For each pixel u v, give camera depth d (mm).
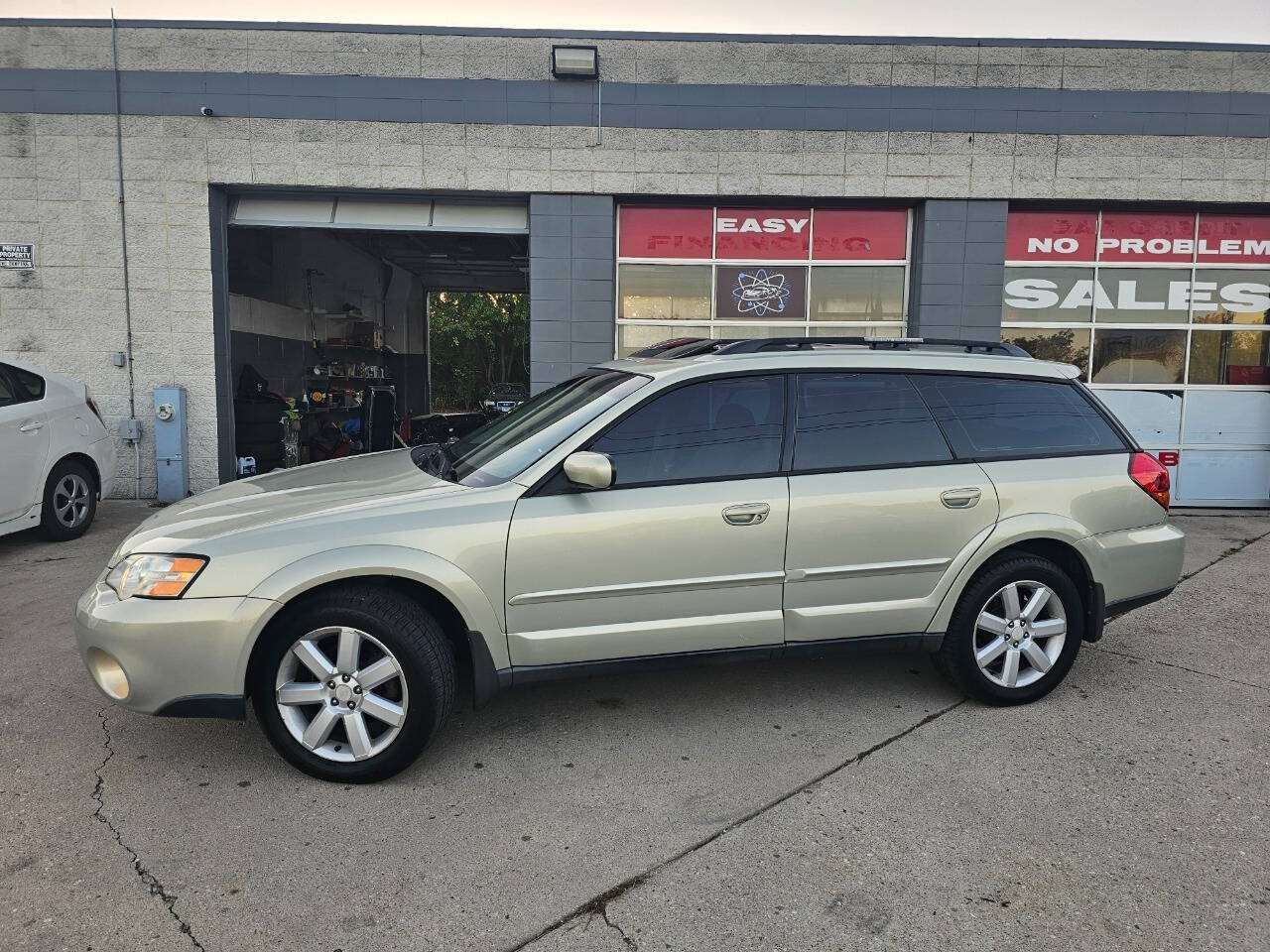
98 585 3307
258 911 2473
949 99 8555
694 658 3549
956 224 8695
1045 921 2447
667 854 2773
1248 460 9172
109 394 8719
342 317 14086
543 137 8508
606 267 8680
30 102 8383
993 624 3850
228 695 3078
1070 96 8570
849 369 3828
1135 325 9039
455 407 31219
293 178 8492
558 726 3734
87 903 2494
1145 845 2836
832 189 8617
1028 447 3957
